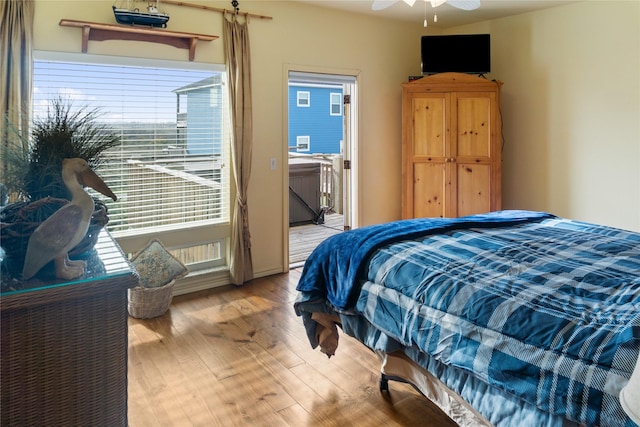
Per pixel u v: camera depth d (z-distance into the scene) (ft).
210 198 13.33
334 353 8.41
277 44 13.88
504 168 16.61
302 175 22.66
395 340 6.41
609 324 4.52
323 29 14.87
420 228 8.29
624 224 13.74
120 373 3.99
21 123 4.51
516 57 15.92
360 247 7.51
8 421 3.50
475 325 5.22
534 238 7.96
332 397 7.63
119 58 11.28
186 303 12.06
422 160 15.61
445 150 15.34
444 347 5.46
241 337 9.98
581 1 14.07
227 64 12.81
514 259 6.65
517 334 4.82
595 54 13.93
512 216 9.87
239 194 13.17
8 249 3.77
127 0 11.27
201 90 12.83
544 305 5.07
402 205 16.02
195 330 10.34
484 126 15.01
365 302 6.81
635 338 4.09
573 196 14.80
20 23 9.76
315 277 7.95
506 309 5.13
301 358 9.02
